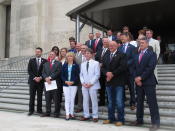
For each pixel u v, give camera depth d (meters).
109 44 8.12
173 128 7.48
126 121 8.23
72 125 8.00
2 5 31.75
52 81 9.35
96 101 8.53
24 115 9.92
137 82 7.41
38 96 9.88
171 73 11.30
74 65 9.11
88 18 15.70
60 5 25.59
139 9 14.47
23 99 12.34
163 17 16.42
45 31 25.88
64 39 25.02
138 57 7.59
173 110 8.48
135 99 8.80
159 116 7.65
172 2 13.23
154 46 8.98
